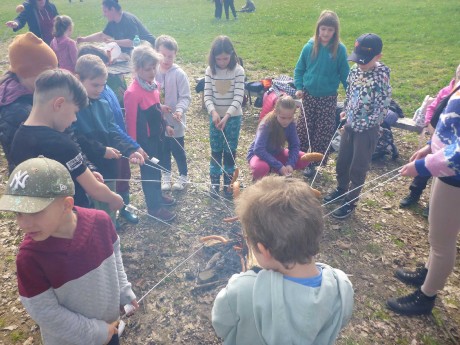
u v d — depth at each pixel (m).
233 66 4.00
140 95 3.45
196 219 4.07
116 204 2.51
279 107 3.48
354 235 3.85
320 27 4.32
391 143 5.26
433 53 10.39
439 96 3.38
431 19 14.27
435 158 2.21
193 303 3.06
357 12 16.56
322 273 1.39
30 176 1.44
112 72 5.42
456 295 3.13
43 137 2.03
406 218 4.11
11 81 2.38
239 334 1.45
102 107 2.91
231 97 4.12
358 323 2.90
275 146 3.71
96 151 2.80
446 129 2.25
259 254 1.37
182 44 12.27
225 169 4.49
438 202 2.40
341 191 4.32
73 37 13.78
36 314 1.61
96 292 1.77
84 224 1.70
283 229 1.27
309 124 4.86
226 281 3.18
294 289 1.31
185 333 2.83
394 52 10.65
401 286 3.24
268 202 1.32
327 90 4.61
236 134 4.25
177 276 3.32
